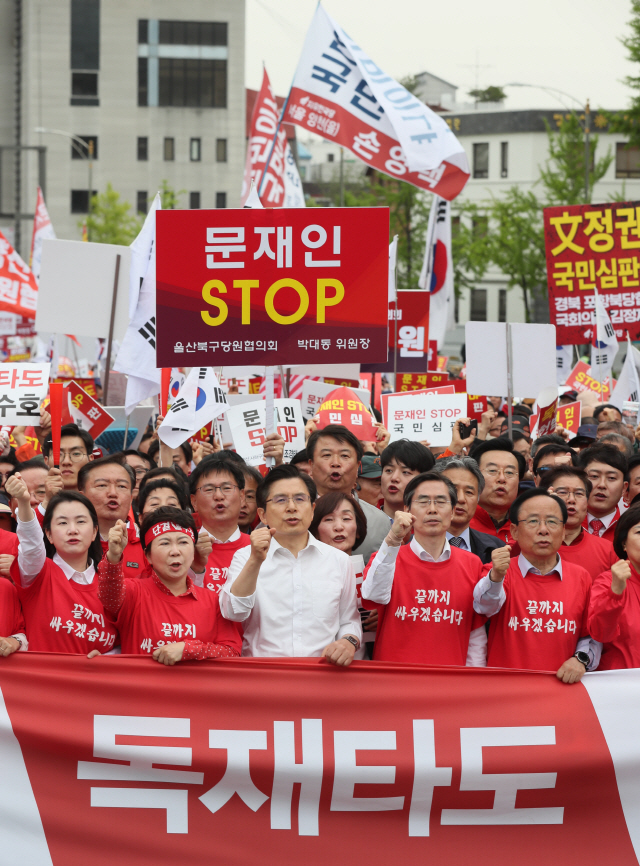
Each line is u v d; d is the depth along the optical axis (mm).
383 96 24281
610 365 26250
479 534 12766
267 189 28688
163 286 11891
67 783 9812
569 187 89750
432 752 9938
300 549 10633
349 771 9883
